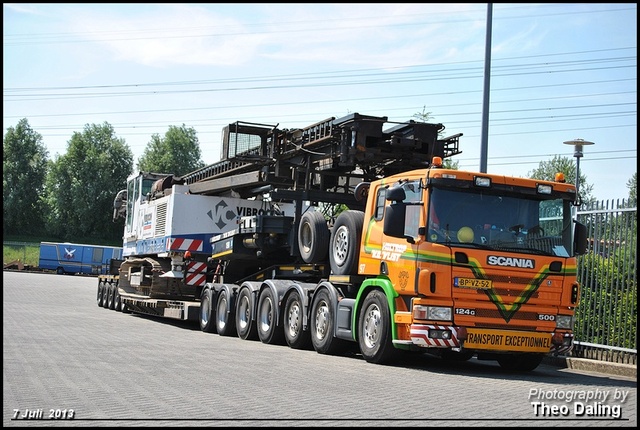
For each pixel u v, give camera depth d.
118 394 9.00
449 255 12.08
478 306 12.11
